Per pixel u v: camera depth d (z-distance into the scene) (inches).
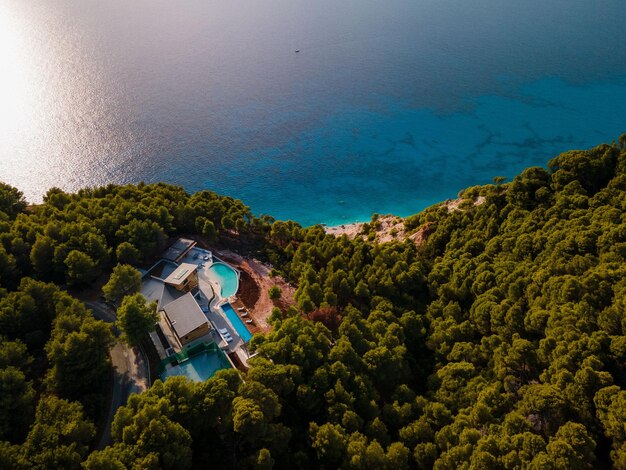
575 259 3506.4
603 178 4766.2
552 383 2637.8
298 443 2618.1
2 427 2459.4
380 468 2330.2
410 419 2849.4
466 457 2314.2
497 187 5433.1
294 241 5615.2
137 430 2263.8
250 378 2785.4
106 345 3213.6
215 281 4606.3
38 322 3299.7
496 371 2994.6
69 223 4303.6
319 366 3031.5
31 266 3996.1
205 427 2496.3
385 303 3897.6
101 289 4079.7
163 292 4128.9
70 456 2167.8
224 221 5295.3
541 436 2375.7
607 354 2689.5
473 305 3641.7
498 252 4313.5
